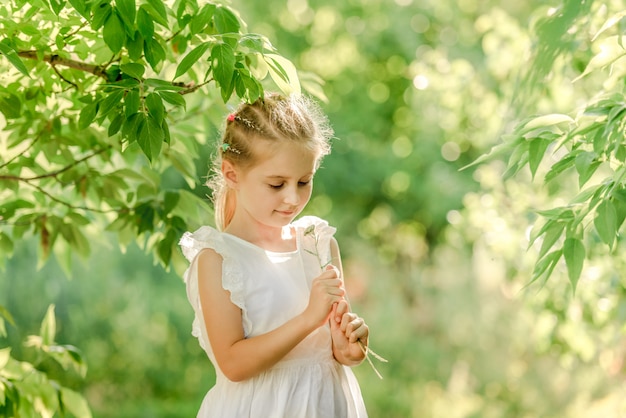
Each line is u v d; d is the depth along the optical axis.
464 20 9.66
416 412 9.91
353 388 2.77
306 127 2.59
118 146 3.52
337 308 2.58
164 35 3.08
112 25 2.55
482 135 6.77
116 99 2.59
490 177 5.91
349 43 10.77
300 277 2.70
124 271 10.30
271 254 2.69
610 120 2.49
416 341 11.14
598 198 2.58
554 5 3.61
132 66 2.63
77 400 3.60
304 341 2.65
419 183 10.89
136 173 3.62
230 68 2.52
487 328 10.12
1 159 3.68
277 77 2.61
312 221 2.85
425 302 11.55
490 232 5.72
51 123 3.42
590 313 4.81
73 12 2.88
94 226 4.03
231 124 2.65
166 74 3.45
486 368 9.86
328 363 2.67
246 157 2.58
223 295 2.58
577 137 2.77
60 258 3.99
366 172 10.98
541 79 2.82
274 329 2.55
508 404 9.26
